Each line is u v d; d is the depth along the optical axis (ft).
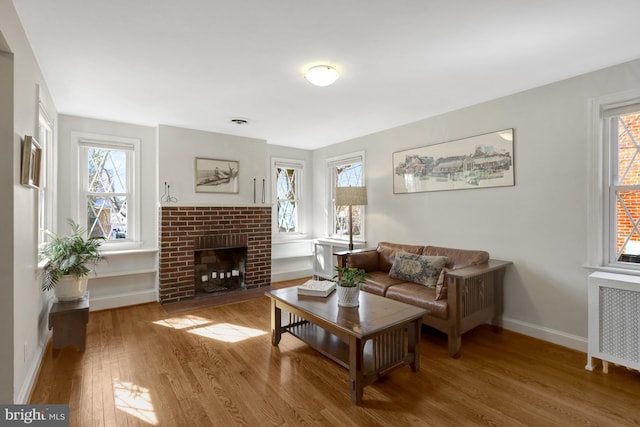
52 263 9.20
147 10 5.88
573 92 8.89
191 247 14.01
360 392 6.49
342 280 8.35
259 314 12.10
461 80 9.14
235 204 15.28
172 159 13.85
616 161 8.55
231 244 15.10
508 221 10.28
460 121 11.57
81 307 8.79
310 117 12.64
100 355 8.61
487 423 5.89
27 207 6.88
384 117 12.66
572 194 8.93
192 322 11.21
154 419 6.02
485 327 10.62
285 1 5.64
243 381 7.33
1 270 5.66
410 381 7.34
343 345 8.04
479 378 7.46
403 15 6.08
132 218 13.50
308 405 6.45
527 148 9.83
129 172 13.51
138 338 9.78
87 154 12.65
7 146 5.71
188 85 9.42
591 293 7.74
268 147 17.54
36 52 7.40
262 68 8.34
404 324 7.11
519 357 8.49
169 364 8.13
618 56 7.74
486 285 9.72
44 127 9.62
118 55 7.60
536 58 7.84
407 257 11.30
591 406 6.37
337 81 9.18
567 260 9.05
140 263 13.57
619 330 7.36
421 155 12.87
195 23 6.31
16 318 5.95
